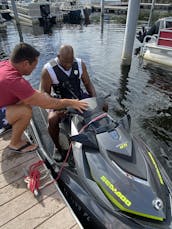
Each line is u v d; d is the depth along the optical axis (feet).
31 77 27.66
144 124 17.08
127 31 30.53
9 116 8.99
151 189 7.34
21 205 7.97
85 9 92.53
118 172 7.68
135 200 7.14
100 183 7.79
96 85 24.86
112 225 7.10
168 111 19.16
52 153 12.28
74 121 9.64
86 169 8.33
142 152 8.80
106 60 34.40
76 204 8.31
